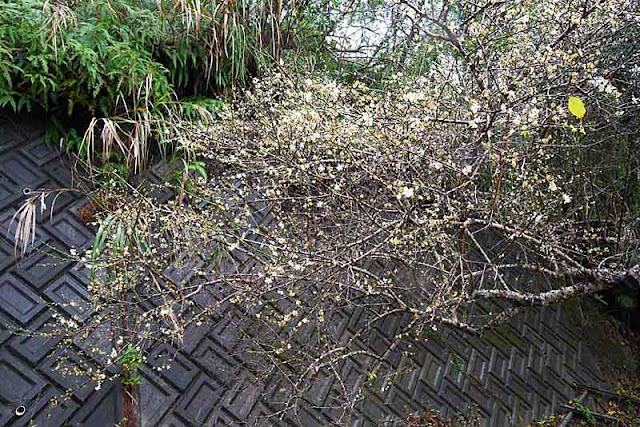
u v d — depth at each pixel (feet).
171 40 10.70
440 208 7.89
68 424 6.82
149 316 7.50
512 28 7.95
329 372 8.99
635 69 9.89
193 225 8.21
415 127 6.49
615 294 13.71
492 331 11.75
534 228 8.91
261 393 8.23
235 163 9.21
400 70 12.22
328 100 7.92
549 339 12.43
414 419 9.20
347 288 8.54
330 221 9.73
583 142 10.60
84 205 9.04
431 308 7.84
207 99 10.96
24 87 9.15
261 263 8.23
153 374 7.65
